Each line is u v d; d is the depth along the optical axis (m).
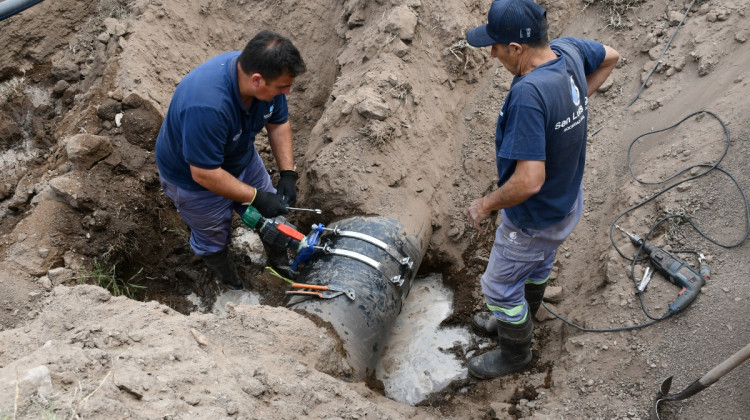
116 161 4.59
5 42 5.59
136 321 3.02
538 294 3.64
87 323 2.96
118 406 2.22
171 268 4.72
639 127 4.33
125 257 4.49
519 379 3.73
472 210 2.87
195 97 3.03
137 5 5.35
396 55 4.66
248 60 2.90
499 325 3.43
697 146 3.89
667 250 3.60
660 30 4.59
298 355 3.20
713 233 3.55
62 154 4.72
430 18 4.83
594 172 4.34
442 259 4.50
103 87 4.99
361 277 3.70
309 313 3.56
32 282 3.96
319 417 2.78
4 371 2.29
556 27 5.07
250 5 5.56
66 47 5.73
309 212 4.54
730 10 4.33
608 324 3.53
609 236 3.90
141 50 5.12
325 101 5.43
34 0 3.64
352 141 4.37
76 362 2.38
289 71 2.92
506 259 3.10
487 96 4.89
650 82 4.49
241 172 3.83
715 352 3.15
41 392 2.17
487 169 4.60
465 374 3.96
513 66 2.69
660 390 3.06
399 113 4.47
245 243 4.91
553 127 2.54
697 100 4.14
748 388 2.96
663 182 3.88
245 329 3.20
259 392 2.69
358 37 5.05
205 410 2.41
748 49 4.11
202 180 3.29
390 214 4.18
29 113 5.49
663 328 3.36
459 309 4.28
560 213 2.90
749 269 3.33
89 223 4.31
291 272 4.18
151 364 2.60
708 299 3.31
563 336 3.79
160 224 4.73
